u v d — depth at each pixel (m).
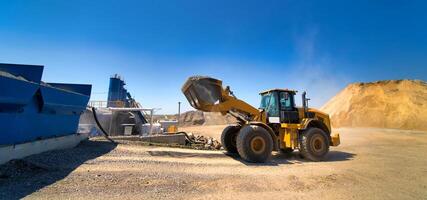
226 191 4.29
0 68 6.02
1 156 4.94
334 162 7.72
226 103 8.09
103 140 9.91
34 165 5.16
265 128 8.05
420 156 9.09
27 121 5.98
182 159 7.30
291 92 8.91
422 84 36.25
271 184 4.84
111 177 4.78
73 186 4.12
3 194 3.56
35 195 3.60
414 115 30.62
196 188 4.39
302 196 4.15
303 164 7.29
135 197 3.75
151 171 5.46
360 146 12.47
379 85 38.91
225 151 9.62
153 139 11.30
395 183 5.12
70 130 8.50
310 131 8.20
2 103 5.02
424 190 4.66
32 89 5.78
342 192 4.43
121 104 19.08
